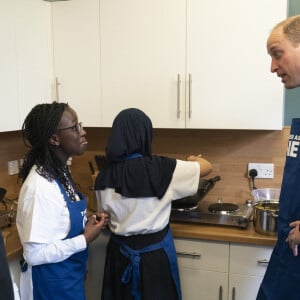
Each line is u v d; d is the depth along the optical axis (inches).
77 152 64.1
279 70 57.1
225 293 77.4
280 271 61.4
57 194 60.0
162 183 68.3
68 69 89.7
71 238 62.0
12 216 80.4
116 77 85.9
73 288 64.1
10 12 77.6
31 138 62.4
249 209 83.6
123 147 68.9
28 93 84.0
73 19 87.5
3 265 38.2
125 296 72.0
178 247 78.8
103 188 71.1
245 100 78.0
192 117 81.6
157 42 81.7
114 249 74.0
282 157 89.7
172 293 72.7
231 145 93.0
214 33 77.9
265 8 74.5
